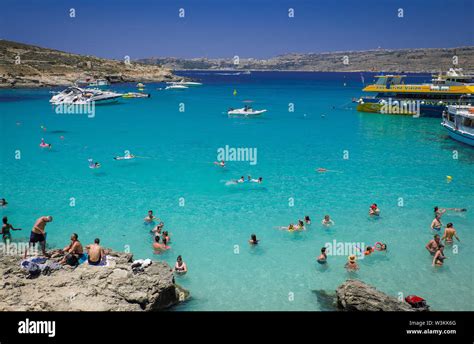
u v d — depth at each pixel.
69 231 19.44
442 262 16.69
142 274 14.21
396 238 18.92
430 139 43.47
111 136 45.00
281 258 17.08
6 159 33.75
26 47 147.12
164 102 82.88
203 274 15.78
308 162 33.25
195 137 44.81
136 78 151.38
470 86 58.91
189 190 25.84
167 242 18.16
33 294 12.69
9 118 56.91
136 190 25.80
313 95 104.38
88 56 163.38
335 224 20.47
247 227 20.11
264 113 66.00
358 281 14.25
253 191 25.70
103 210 22.22
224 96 99.88
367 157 35.06
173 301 13.89
